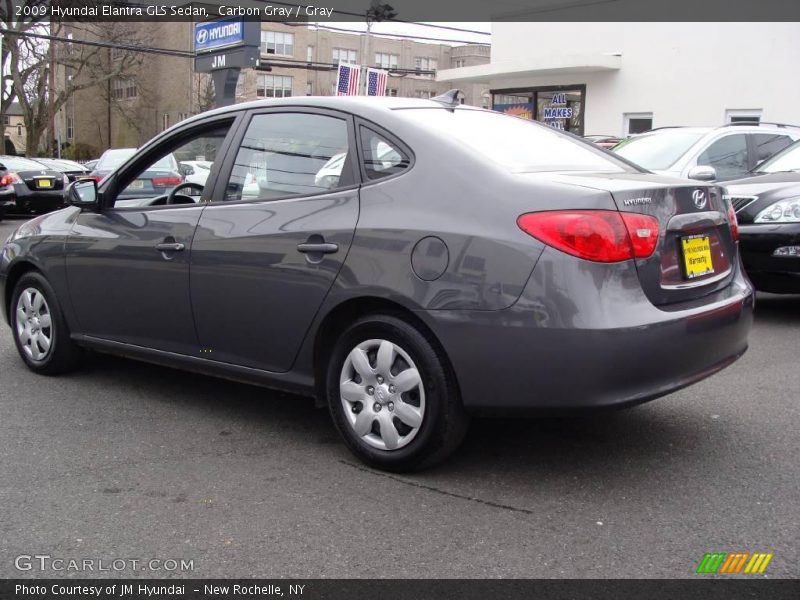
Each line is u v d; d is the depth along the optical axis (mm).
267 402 4840
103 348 4984
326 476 3684
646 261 3334
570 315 3178
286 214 3973
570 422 4398
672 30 21484
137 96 61844
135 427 4375
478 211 3400
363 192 3756
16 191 17734
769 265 6539
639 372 3248
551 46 24297
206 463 3852
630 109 22609
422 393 3504
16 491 3525
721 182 7832
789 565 2861
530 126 4379
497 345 3295
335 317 3818
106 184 4914
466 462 3832
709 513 3275
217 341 4266
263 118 4312
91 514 3299
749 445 4031
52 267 5113
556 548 2992
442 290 3395
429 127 3758
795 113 19625
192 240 4289
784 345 6137
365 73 19641
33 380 5297
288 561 2914
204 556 2955
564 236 3219
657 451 3961
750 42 20172
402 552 2973
